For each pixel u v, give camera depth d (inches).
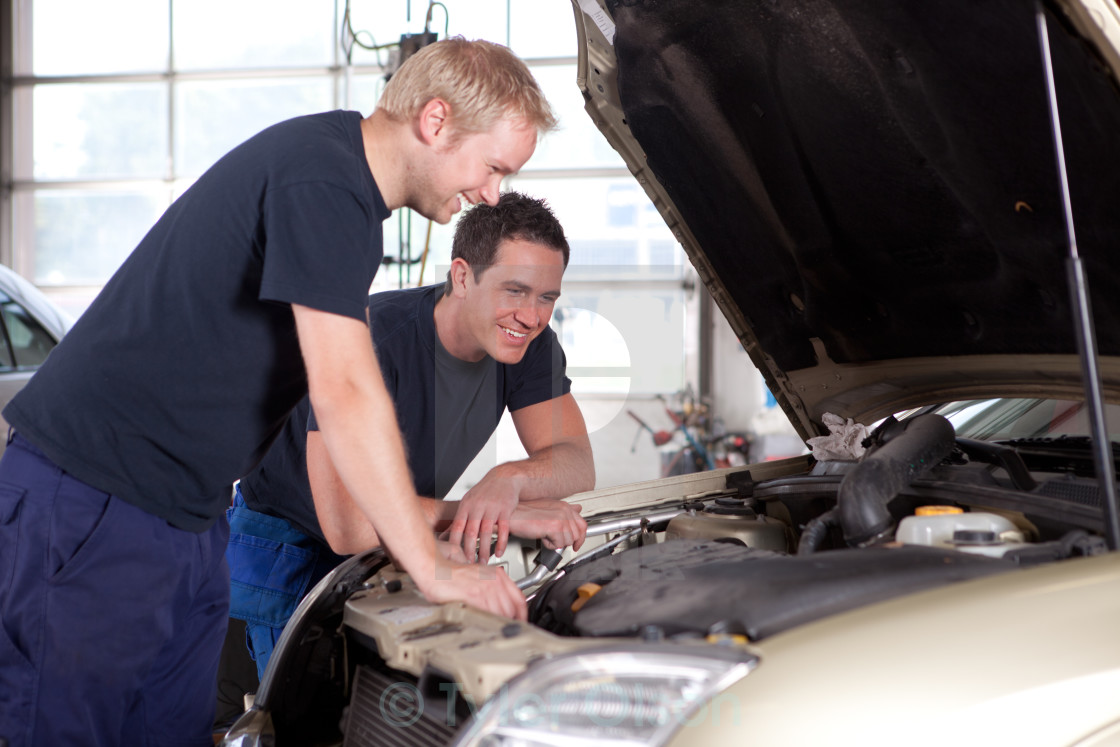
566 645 35.4
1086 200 48.8
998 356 64.6
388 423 43.0
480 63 45.9
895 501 59.1
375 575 52.1
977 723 31.9
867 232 61.7
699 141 61.4
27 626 46.2
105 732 49.4
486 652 36.1
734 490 69.4
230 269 46.8
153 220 340.8
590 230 310.7
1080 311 41.4
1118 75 39.7
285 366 50.3
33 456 47.7
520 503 57.7
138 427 47.4
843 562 40.9
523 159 48.1
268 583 72.8
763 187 62.6
